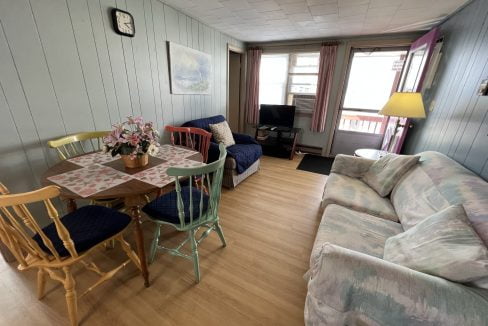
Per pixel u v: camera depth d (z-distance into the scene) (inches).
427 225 43.1
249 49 174.7
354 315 33.9
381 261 34.3
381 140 162.2
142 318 48.8
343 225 57.3
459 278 31.8
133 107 94.2
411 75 123.5
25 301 51.6
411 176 69.6
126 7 83.6
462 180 51.9
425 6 91.0
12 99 59.3
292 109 169.2
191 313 50.3
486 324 26.9
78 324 47.0
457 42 87.6
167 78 108.3
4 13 55.0
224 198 104.9
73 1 68.1
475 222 38.9
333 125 169.8
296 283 59.2
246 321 49.1
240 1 93.0
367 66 154.2
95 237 46.6
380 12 100.7
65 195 44.5
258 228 82.4
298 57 172.1
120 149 55.4
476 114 64.2
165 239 74.5
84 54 73.6
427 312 29.1
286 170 145.3
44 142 67.6
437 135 89.2
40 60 63.3
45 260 42.6
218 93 151.1
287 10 101.9
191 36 118.0
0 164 59.5
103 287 55.9
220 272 61.8
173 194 66.0
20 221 58.0
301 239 77.0
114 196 45.4
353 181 85.5
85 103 76.6
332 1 90.4
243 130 200.7
